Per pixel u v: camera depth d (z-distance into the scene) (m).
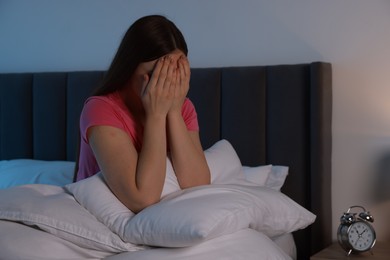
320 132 2.29
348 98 2.40
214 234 1.39
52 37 3.04
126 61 1.57
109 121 1.53
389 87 2.33
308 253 2.38
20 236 1.42
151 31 1.55
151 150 1.50
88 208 1.53
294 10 2.47
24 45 3.12
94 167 1.65
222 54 2.62
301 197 2.38
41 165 2.66
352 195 2.41
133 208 1.50
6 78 3.00
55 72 2.93
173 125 1.63
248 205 1.51
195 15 2.67
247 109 2.46
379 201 2.37
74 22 2.97
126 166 1.49
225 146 2.13
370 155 2.37
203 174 1.67
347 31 2.38
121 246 1.43
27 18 3.10
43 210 1.47
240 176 2.00
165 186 1.59
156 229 1.38
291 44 2.48
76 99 2.83
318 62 2.28
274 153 2.43
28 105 2.96
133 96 1.62
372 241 2.12
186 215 1.37
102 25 2.90
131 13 2.83
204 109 2.54
